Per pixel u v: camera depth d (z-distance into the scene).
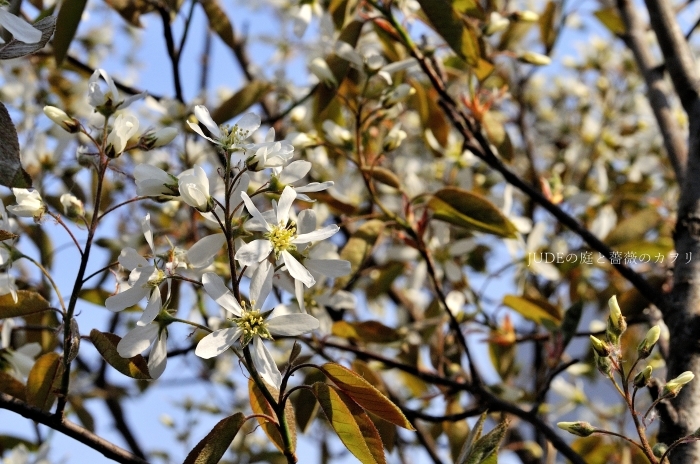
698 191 0.59
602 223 0.76
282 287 0.59
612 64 1.03
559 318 0.65
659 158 0.95
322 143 0.62
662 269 0.71
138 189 0.48
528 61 0.65
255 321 0.47
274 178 0.49
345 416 0.47
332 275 0.49
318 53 0.75
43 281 0.64
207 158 0.69
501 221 0.60
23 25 0.47
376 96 0.65
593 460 0.66
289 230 0.48
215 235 0.49
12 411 0.48
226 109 0.66
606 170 0.97
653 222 0.68
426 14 0.60
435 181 0.75
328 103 0.62
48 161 0.66
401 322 0.79
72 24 0.60
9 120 0.47
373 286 0.71
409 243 0.61
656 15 0.66
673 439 0.53
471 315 0.69
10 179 0.47
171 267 0.49
